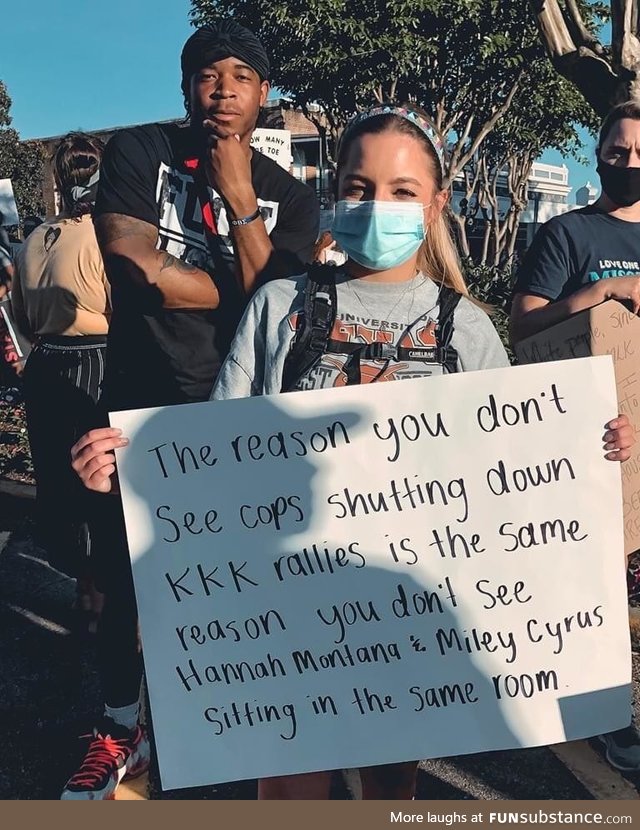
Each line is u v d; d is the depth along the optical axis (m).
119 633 2.31
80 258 2.98
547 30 6.81
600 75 6.59
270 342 1.65
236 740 1.63
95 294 2.99
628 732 2.54
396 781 1.86
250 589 1.62
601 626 1.65
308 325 1.62
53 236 3.13
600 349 2.05
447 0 10.37
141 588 1.61
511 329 2.45
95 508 2.25
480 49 10.83
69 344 3.04
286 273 2.09
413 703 1.64
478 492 1.62
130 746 2.41
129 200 2.04
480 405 1.61
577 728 1.66
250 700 1.63
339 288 1.66
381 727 1.64
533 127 15.34
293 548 1.62
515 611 1.64
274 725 1.63
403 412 1.61
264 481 1.61
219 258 2.14
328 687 1.63
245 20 11.12
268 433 1.60
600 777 2.51
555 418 1.62
